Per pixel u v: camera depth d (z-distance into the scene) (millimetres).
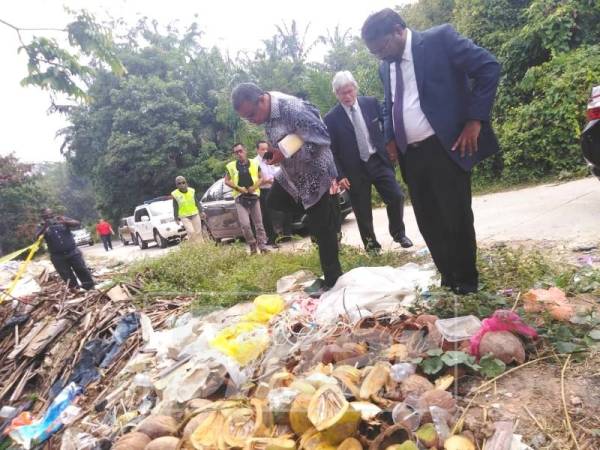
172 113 24281
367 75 14523
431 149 2707
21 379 3387
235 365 2332
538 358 2129
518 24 11461
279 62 23922
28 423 2754
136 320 3645
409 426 1711
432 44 2631
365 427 1749
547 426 1732
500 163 10375
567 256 3676
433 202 2902
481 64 2498
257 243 7004
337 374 2021
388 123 2988
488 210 7094
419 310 2650
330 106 12625
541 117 9211
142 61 25875
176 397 2275
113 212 28562
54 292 4527
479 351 2154
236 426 1858
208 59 26672
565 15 9766
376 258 4531
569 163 8953
